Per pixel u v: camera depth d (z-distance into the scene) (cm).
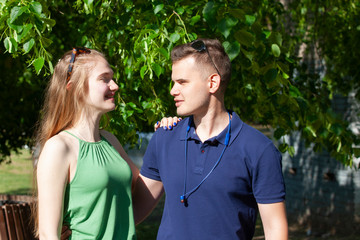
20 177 1368
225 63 191
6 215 312
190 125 197
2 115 599
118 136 298
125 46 316
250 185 184
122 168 199
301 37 577
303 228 729
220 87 191
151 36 269
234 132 186
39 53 254
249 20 260
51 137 193
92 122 199
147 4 310
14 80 576
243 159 182
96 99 196
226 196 182
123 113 302
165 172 196
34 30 254
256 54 313
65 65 196
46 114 198
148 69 285
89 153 191
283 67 312
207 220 183
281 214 180
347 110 664
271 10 450
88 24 341
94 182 187
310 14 664
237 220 183
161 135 204
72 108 194
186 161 190
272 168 179
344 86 577
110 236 189
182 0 311
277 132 340
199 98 188
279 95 344
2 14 256
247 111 388
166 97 361
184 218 187
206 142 187
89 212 187
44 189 180
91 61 196
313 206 724
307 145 397
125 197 199
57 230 179
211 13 252
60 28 502
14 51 248
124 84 334
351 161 373
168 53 269
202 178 184
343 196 679
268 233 181
